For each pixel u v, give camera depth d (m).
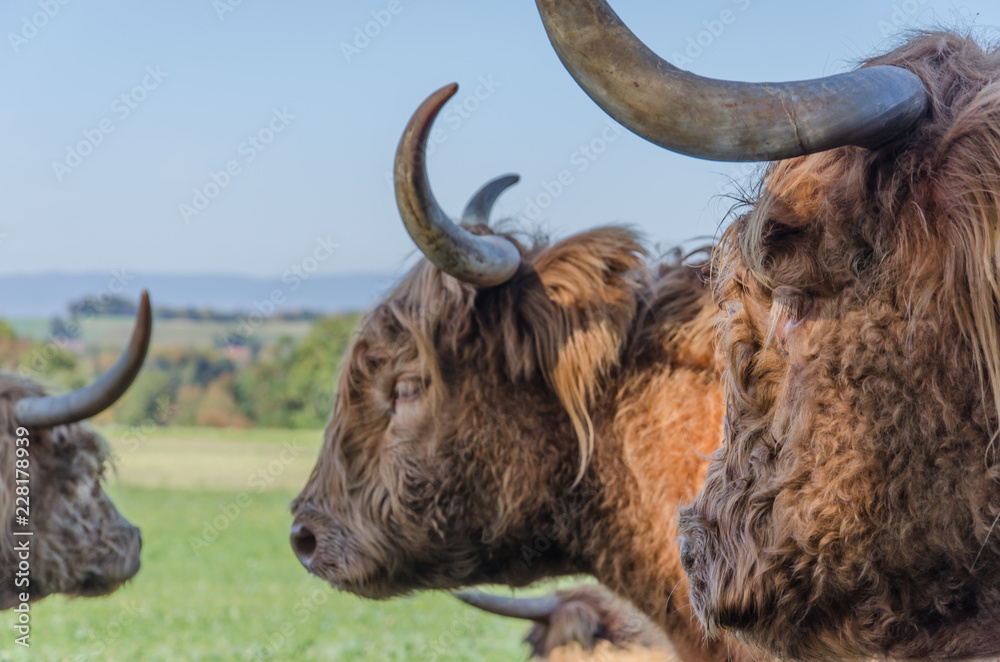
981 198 1.63
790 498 1.80
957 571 1.72
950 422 1.66
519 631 9.38
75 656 7.83
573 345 3.46
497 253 3.45
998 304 1.60
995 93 1.70
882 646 1.81
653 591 3.47
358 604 11.77
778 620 1.86
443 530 3.63
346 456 3.78
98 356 41.19
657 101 1.55
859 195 1.78
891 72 1.73
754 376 1.99
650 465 3.41
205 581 13.55
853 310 1.76
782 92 1.58
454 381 3.59
